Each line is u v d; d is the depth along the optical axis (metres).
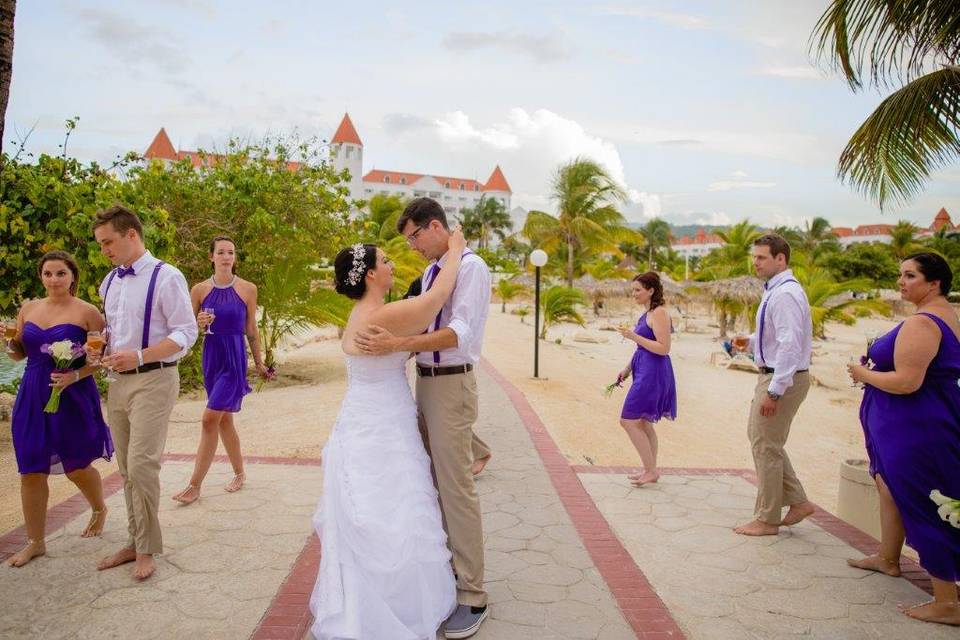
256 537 4.33
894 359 3.51
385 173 132.62
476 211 101.88
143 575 3.72
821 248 71.69
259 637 3.16
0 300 7.29
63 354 3.63
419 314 3.09
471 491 3.34
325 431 7.52
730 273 28.80
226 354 5.05
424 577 3.04
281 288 11.45
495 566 4.02
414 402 3.39
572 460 6.79
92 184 7.88
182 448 6.71
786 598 3.71
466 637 3.19
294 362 13.55
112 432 3.88
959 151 7.11
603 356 18.05
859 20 7.14
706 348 22.30
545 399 10.19
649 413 5.48
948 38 6.71
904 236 63.28
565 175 33.03
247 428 7.73
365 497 3.01
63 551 4.08
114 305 3.81
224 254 5.07
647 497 5.41
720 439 9.17
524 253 65.81
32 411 3.86
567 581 3.82
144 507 3.69
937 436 3.41
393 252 22.33
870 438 3.78
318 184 12.61
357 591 2.91
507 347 17.70
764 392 4.47
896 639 3.28
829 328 34.56
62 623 3.27
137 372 3.70
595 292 32.03
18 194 7.16
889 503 3.91
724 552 4.33
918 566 4.14
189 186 11.08
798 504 4.61
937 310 3.51
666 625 3.34
